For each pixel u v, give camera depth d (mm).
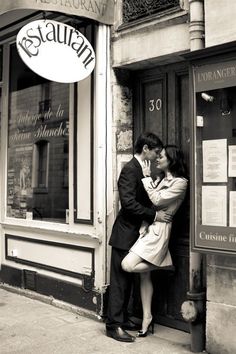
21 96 6723
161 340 4570
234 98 3936
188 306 4199
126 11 5125
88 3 4945
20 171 6688
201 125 4086
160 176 4980
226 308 4062
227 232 3873
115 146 5258
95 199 5273
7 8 4656
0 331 4855
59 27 4668
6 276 6730
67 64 4719
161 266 4570
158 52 4750
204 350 4277
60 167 5922
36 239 6227
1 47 7102
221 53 3865
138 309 5164
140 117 5301
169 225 4586
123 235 4633
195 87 4078
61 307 5664
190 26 4324
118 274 4656
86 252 5422
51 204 6047
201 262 4320
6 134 6980
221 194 3938
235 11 3979
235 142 3912
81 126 5520
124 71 5320
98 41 5219
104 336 4688
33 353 4262
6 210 6902
